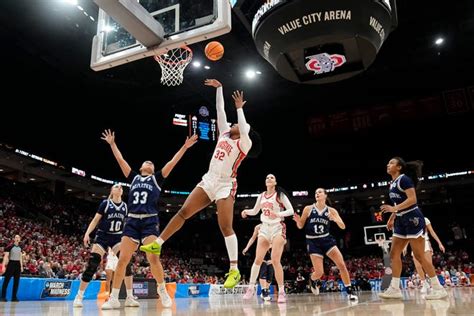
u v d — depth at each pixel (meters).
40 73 21.64
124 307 5.35
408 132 29.50
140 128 28.48
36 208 22.34
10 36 18.64
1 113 21.16
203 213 33.09
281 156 32.84
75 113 24.88
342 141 31.20
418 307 3.71
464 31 20.67
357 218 32.19
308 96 27.22
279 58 7.58
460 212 30.14
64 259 16.05
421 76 25.27
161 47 6.52
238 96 4.23
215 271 27.53
